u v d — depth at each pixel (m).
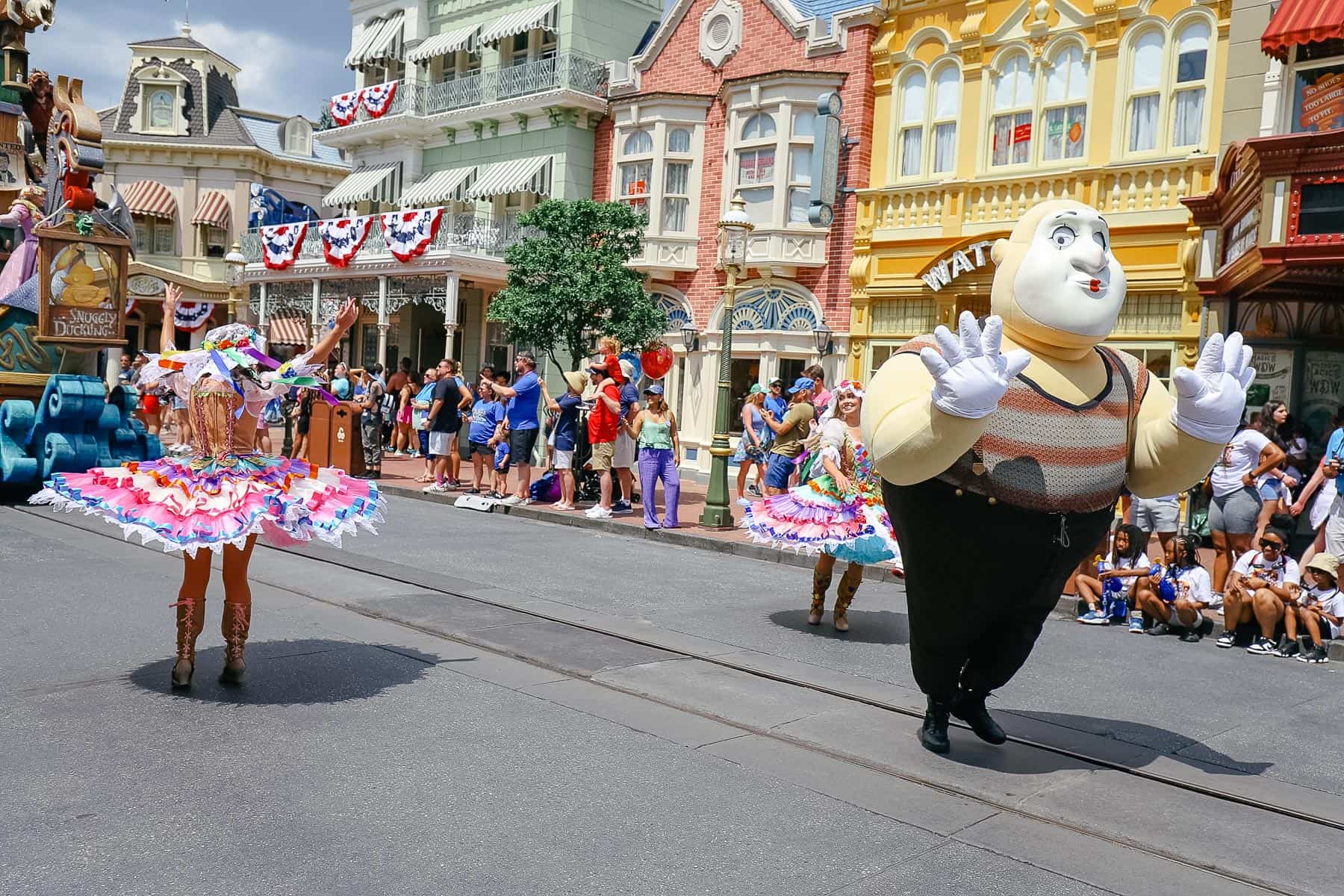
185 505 5.23
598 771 4.63
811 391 12.76
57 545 9.41
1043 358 4.57
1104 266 4.45
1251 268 11.10
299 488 5.57
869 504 7.56
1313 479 9.41
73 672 5.73
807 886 3.63
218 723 5.02
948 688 5.01
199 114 34.00
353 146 26.66
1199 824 4.31
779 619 8.16
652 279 20.64
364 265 23.55
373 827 3.94
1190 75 14.41
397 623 7.20
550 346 17.03
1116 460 4.61
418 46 25.52
